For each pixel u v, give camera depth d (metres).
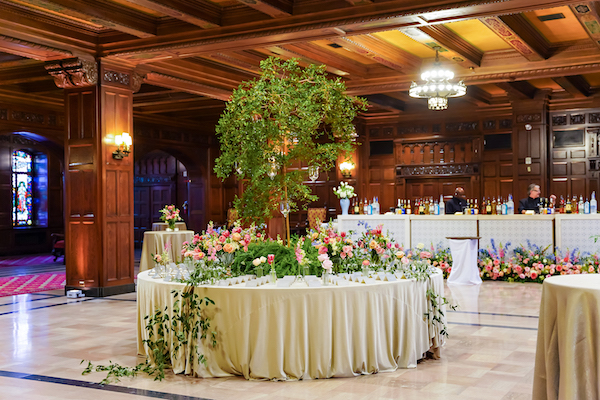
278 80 5.11
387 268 5.00
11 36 7.77
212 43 8.05
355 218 11.15
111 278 9.03
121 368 4.71
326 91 5.13
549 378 2.94
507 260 10.02
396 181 16.39
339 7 7.16
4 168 16.97
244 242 4.93
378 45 9.52
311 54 10.08
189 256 4.87
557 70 10.09
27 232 17.61
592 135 13.97
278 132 5.00
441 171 15.80
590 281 3.00
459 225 10.43
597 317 2.71
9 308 7.86
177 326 4.59
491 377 4.43
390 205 16.67
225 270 4.76
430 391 4.09
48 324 6.74
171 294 4.66
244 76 11.41
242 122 5.04
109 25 7.75
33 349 5.52
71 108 9.12
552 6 6.49
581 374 2.76
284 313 4.34
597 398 2.71
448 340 5.63
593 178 13.98
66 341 5.85
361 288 4.43
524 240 9.95
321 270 4.90
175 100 13.45
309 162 5.29
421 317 4.82
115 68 9.07
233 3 7.62
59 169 18.44
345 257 5.01
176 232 10.39
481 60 10.59
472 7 6.56
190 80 10.60
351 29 7.48
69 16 8.01
